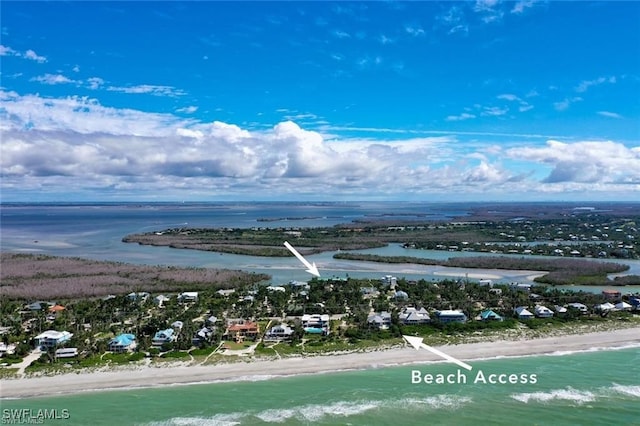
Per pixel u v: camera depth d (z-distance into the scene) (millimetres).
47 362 86500
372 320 106688
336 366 87125
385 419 69312
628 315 116375
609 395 76312
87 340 97062
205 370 84875
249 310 116938
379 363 88562
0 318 112562
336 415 70438
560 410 71750
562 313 115125
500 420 69000
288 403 73750
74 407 72000
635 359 91062
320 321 107250
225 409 71875
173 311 119188
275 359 89812
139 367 85750
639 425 67688
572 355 92938
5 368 84688
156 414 70250
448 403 73875
